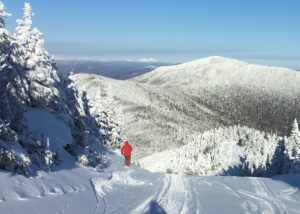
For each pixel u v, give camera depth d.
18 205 11.51
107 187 17.25
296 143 61.09
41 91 22.05
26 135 17.66
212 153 139.62
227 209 14.83
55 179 15.54
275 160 63.81
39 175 15.05
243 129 158.25
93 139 33.62
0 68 16.25
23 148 16.36
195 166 137.12
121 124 47.16
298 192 19.59
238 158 134.62
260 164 96.25
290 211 15.25
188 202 15.61
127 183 19.36
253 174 97.69
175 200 15.81
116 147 44.16
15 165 13.92
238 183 21.39
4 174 13.23
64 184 15.38
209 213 14.08
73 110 27.98
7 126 15.15
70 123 25.23
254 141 150.12
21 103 18.56
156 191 17.47
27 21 22.16
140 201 15.17
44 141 19.62
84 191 15.47
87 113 37.78
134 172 22.30
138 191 17.17
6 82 16.77
